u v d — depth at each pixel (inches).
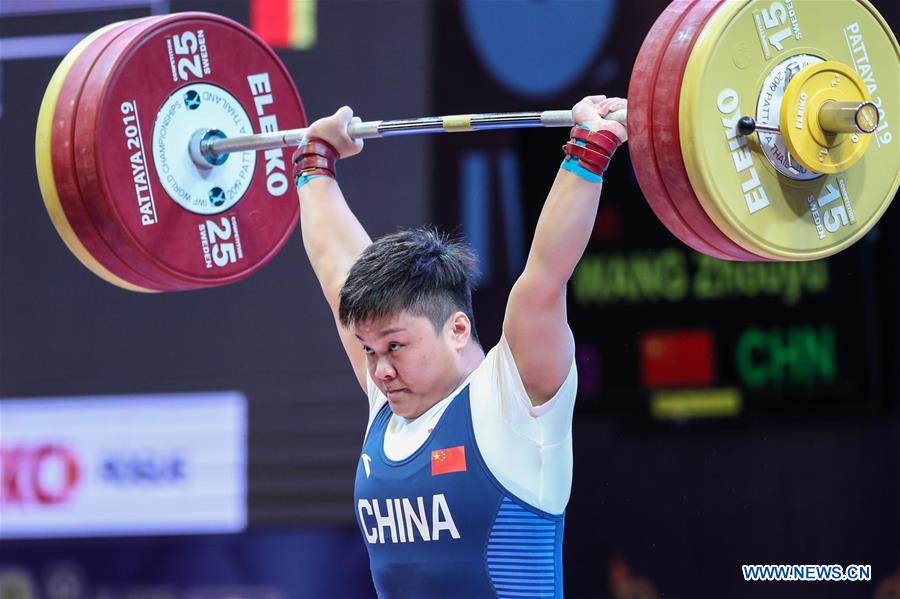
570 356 301.7
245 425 658.8
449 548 301.1
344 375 652.7
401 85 657.6
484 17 652.7
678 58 312.5
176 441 662.5
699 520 615.2
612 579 621.3
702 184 311.0
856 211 332.2
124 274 398.0
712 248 333.1
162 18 394.9
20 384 676.7
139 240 386.3
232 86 412.8
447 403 307.7
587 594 623.5
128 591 656.4
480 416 300.5
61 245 679.1
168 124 394.6
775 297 614.9
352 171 657.6
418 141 653.3
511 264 639.8
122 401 668.7
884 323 605.9
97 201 379.9
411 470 306.0
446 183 649.6
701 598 612.4
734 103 314.2
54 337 676.1
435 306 304.5
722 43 310.7
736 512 612.4
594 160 301.3
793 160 321.1
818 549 604.1
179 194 397.7
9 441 674.8
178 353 667.4
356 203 655.8
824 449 606.5
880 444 602.2
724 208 313.1
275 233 426.0
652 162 319.0
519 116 349.4
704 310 620.7
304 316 658.2
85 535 664.4
